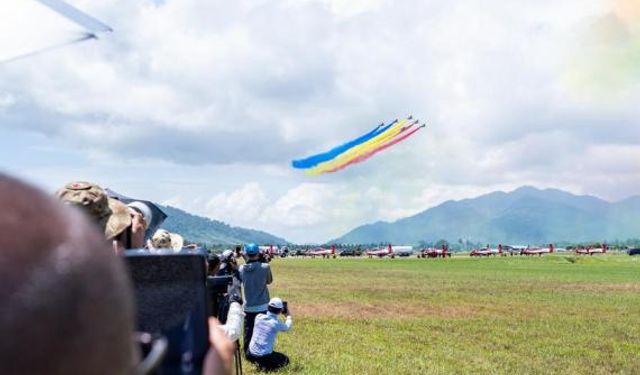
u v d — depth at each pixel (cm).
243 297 1486
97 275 97
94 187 352
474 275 4938
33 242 91
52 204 99
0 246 89
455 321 2181
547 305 2712
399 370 1345
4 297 87
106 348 97
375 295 3134
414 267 6438
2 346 86
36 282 89
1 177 98
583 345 1725
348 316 2305
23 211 94
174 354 189
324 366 1365
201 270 199
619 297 3081
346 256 12475
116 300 100
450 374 1322
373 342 1712
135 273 196
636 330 1995
